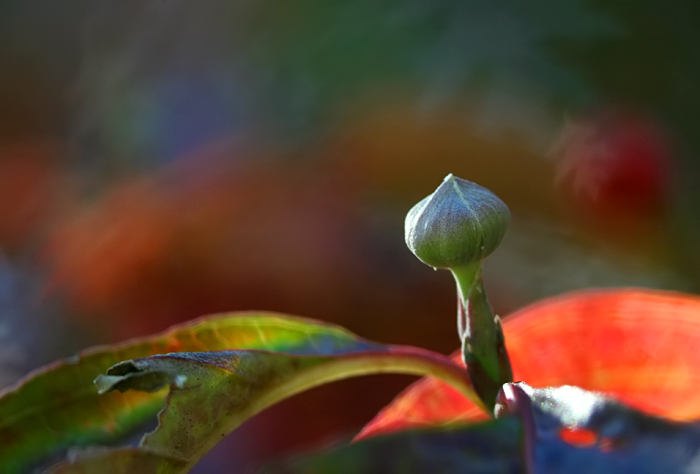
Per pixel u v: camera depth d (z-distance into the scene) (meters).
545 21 0.41
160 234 0.39
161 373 0.18
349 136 0.43
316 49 0.44
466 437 0.17
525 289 0.41
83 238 0.43
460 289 0.19
